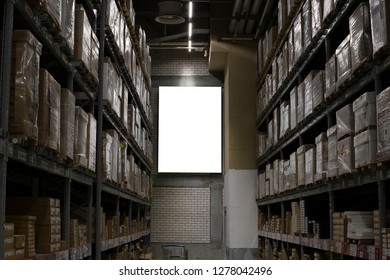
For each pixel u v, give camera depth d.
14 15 4.08
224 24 13.73
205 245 15.52
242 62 13.60
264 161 12.08
